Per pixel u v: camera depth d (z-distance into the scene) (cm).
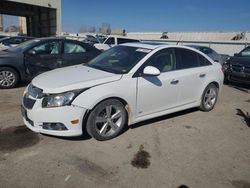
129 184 313
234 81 924
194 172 346
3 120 486
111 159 365
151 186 312
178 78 493
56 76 427
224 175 343
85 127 401
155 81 455
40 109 377
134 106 438
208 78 560
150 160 369
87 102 381
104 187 306
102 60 503
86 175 326
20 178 314
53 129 384
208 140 445
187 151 401
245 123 538
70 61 785
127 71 431
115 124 425
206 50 1357
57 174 325
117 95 408
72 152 379
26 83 804
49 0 2909
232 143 439
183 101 522
